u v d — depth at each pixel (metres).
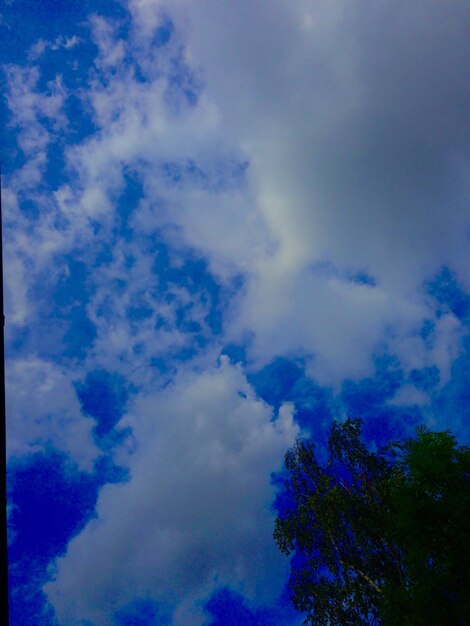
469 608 11.05
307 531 19.55
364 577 17.17
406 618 11.95
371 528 17.55
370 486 18.89
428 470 12.90
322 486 19.31
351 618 16.86
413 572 12.42
